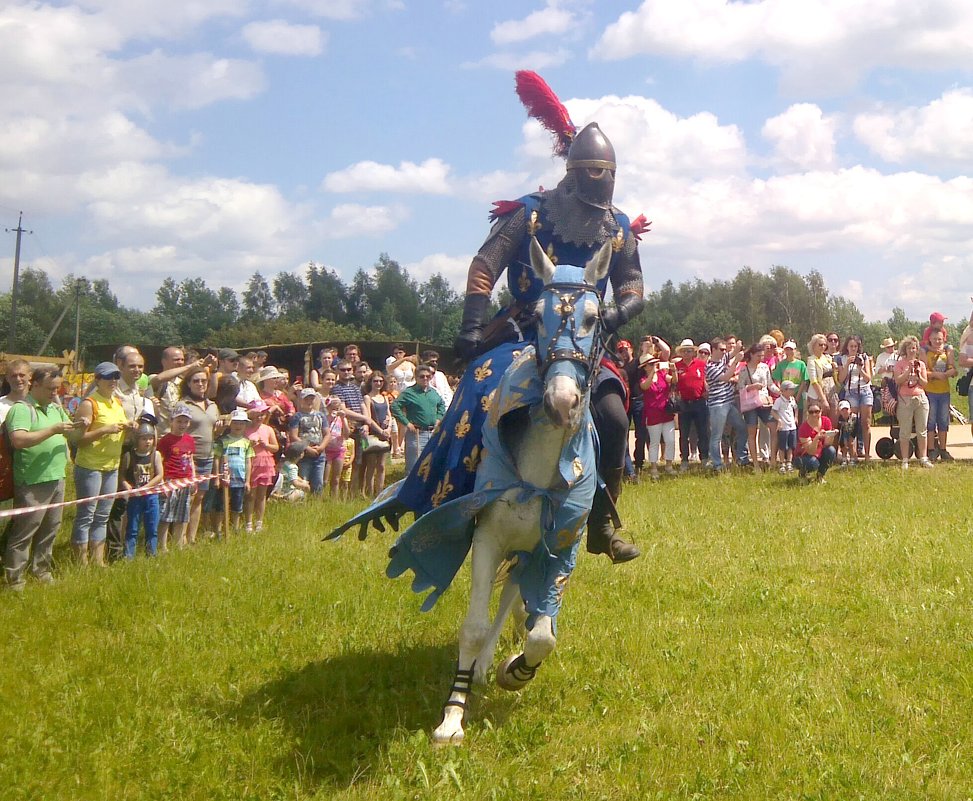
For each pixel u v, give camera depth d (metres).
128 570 8.37
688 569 8.67
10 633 6.88
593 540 6.13
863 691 5.73
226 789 4.64
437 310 90.50
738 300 67.81
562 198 5.82
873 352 68.38
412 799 4.53
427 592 7.72
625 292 5.90
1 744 5.03
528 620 5.46
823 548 9.49
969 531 10.10
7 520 8.56
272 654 6.42
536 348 4.89
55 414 8.62
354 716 5.42
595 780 4.72
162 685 5.87
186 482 9.76
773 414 14.68
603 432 5.65
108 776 4.74
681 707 5.55
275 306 111.00
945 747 5.02
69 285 92.94
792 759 4.91
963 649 6.45
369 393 14.88
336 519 11.28
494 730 5.22
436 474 5.46
